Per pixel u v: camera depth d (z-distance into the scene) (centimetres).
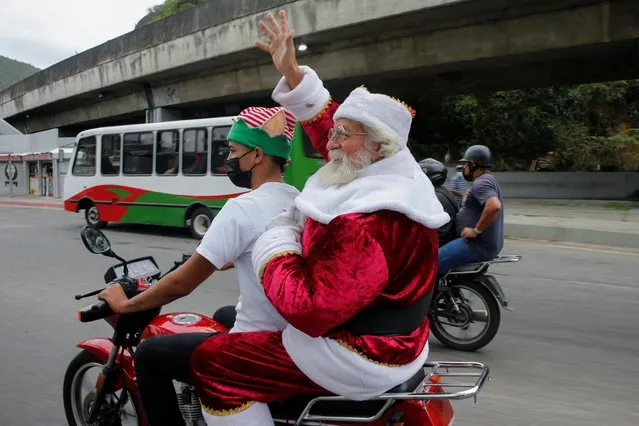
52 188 2712
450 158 2370
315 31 1727
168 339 233
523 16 1489
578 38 1432
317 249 181
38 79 3269
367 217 184
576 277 826
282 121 236
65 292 724
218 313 299
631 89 2306
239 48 1970
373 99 196
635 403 401
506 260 499
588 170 2089
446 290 513
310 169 1036
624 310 648
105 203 1420
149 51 2362
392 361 194
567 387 430
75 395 325
